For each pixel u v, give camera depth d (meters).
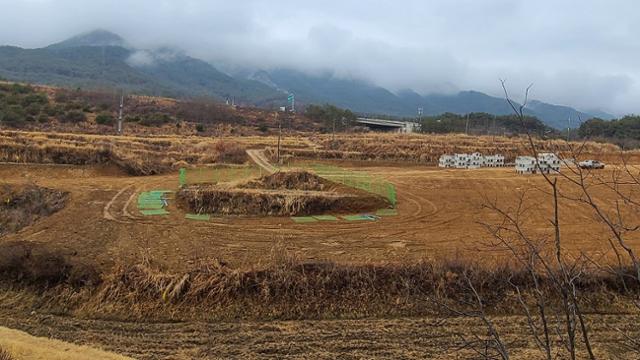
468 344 4.81
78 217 23.78
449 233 22.14
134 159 40.56
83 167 38.97
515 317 14.86
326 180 30.02
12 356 10.29
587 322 14.70
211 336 13.98
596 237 21.75
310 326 14.60
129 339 13.80
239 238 20.61
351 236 21.33
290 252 18.59
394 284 16.09
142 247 19.03
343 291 15.88
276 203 25.45
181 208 25.92
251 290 15.70
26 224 24.89
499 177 39.53
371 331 14.27
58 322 14.65
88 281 15.95
